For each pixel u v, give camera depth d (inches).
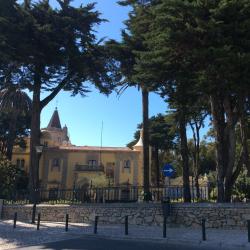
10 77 1203.9
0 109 1819.6
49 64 1188.5
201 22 689.0
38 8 1206.3
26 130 2397.9
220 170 856.3
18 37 1110.4
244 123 1041.5
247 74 697.6
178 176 2625.5
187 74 767.1
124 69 1117.7
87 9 1240.8
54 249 570.9
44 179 2728.8
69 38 1196.5
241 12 692.1
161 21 732.0
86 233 744.3
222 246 576.1
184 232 715.4
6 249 583.2
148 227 810.2
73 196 1071.0
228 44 697.0
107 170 2797.7
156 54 763.4
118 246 587.2
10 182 1183.6
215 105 885.8
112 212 898.1
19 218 1070.4
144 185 1116.5
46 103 1312.7
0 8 1119.6
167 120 1211.9
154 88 837.8
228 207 759.7
